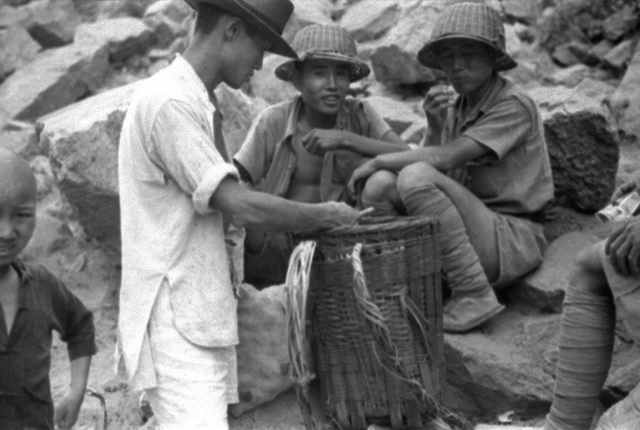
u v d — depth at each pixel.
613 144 5.37
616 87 6.46
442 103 5.10
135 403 4.73
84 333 3.58
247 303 4.50
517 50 6.62
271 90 6.61
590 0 6.60
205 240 3.73
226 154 3.95
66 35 7.27
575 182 5.48
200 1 3.79
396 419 4.27
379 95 6.61
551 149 5.46
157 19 7.11
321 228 4.05
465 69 4.82
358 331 4.22
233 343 3.75
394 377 4.22
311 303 4.25
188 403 3.64
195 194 3.62
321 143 4.75
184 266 3.69
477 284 4.71
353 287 4.08
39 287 3.44
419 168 4.66
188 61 3.81
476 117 4.91
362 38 6.88
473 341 4.65
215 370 3.71
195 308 3.68
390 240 4.15
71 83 6.86
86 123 5.21
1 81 7.08
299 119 5.04
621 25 6.57
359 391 4.29
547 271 4.94
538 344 4.71
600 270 3.95
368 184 4.75
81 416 4.65
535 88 6.35
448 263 4.70
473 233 4.80
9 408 3.37
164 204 3.70
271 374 4.50
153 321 3.68
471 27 4.78
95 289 5.67
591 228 5.40
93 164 5.19
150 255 3.68
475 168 5.00
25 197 3.33
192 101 3.70
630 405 3.88
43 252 5.94
